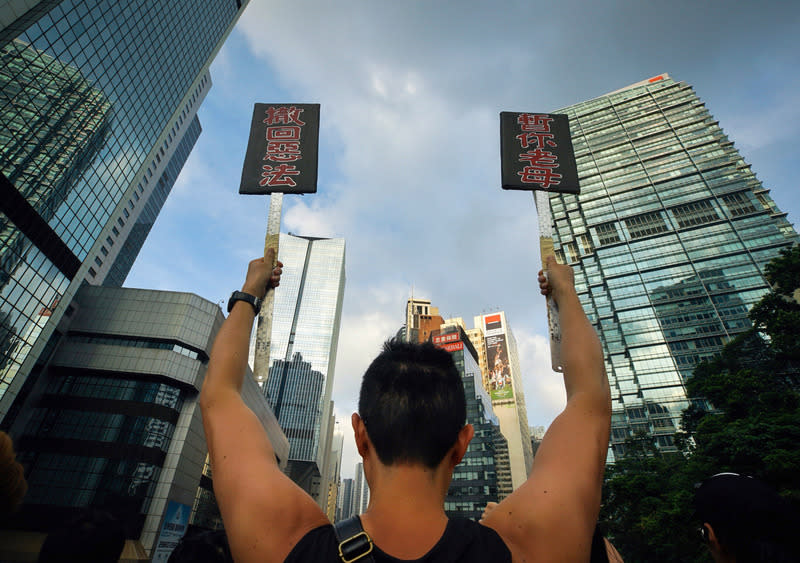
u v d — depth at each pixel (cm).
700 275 8531
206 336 4738
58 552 217
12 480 185
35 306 3828
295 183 333
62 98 4131
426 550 82
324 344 13938
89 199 4475
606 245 9788
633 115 11462
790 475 1978
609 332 8769
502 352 15438
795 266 3062
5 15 3647
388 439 105
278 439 7431
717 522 186
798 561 165
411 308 14400
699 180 9669
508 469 11419
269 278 187
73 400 4025
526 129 364
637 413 7656
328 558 75
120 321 4619
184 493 4081
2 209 3550
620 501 3034
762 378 2983
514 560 79
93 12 4459
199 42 6638
